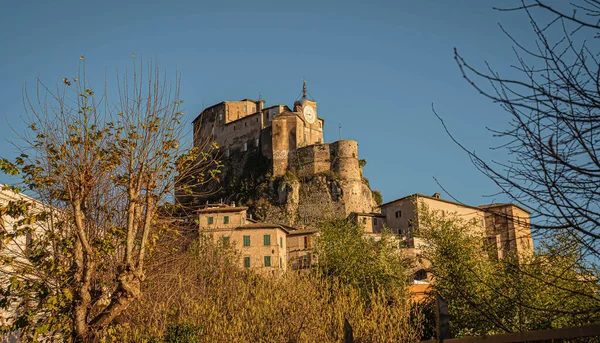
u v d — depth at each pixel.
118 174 20.81
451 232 30.50
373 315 28.75
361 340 27.50
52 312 19.27
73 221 20.66
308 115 140.50
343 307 29.52
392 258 45.56
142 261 19.86
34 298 20.36
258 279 31.00
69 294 18.84
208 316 26.12
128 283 19.47
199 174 21.36
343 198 125.56
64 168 19.42
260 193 129.75
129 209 19.86
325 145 130.62
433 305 29.38
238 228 77.12
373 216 94.44
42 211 20.22
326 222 50.09
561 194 7.69
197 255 32.84
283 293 28.66
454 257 28.59
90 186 19.77
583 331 6.64
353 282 40.50
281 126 134.50
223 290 29.45
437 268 28.84
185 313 26.38
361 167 140.75
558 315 11.94
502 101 7.16
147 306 24.77
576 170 7.07
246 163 137.25
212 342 25.17
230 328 25.66
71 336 19.16
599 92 7.11
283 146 133.75
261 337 26.53
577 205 7.70
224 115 144.38
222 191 135.88
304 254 79.50
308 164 130.62
